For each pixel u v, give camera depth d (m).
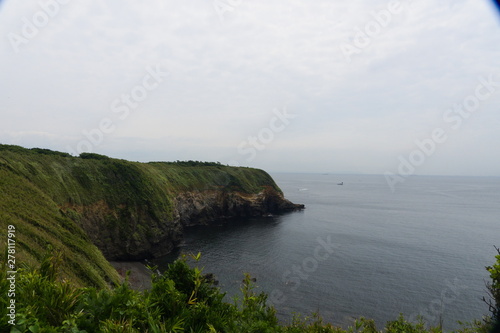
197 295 5.58
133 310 4.14
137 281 38.06
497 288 5.96
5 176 32.88
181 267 5.80
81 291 4.55
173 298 4.93
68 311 4.05
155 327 4.01
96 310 4.18
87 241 30.97
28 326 3.40
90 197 50.44
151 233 53.22
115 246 48.88
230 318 5.15
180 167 93.50
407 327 8.55
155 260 50.97
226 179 96.44
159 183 70.75
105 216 50.19
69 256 22.83
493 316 6.16
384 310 30.42
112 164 60.53
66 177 49.97
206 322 4.80
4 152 44.38
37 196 33.28
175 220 61.00
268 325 5.29
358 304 31.69
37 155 50.75
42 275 5.16
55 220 29.69
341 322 28.06
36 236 21.62
